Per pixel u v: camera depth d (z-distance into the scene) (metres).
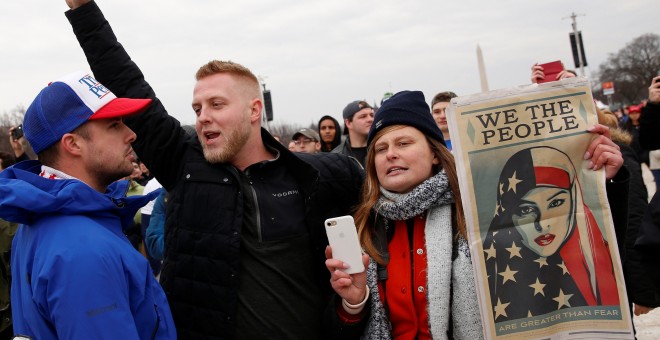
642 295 3.56
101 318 1.59
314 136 6.77
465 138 2.08
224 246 2.20
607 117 4.02
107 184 2.04
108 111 1.93
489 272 2.02
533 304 2.01
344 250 2.07
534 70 3.72
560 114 2.09
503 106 2.09
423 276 2.13
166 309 1.92
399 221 2.26
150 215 5.05
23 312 1.74
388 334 2.16
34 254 1.73
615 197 2.16
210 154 2.29
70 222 1.72
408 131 2.23
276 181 2.40
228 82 2.30
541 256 2.03
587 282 2.01
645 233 2.33
